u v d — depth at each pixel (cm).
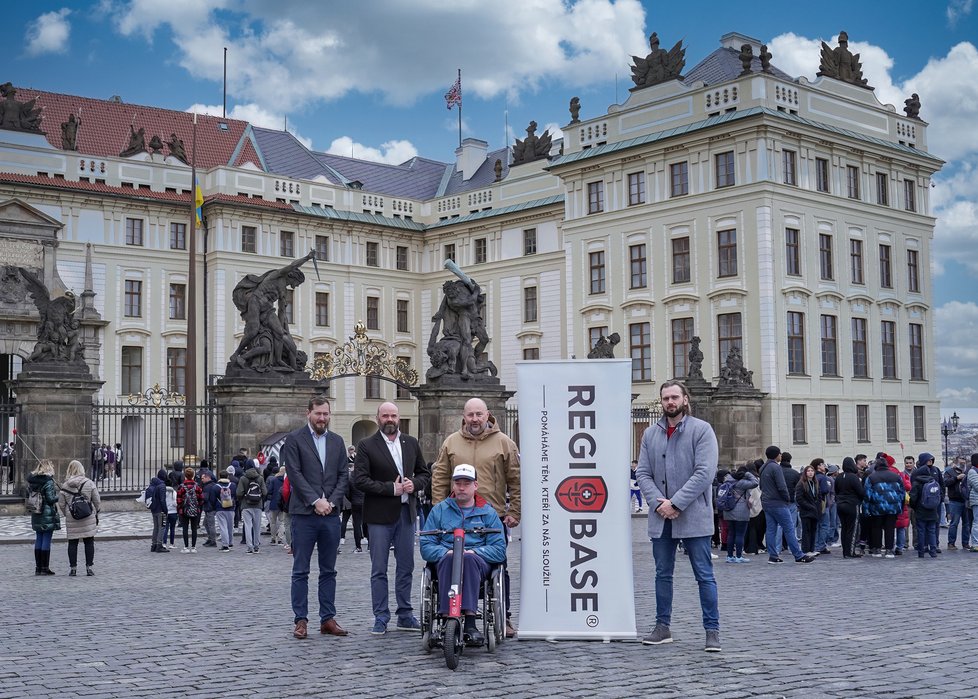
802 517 2500
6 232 6194
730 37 6850
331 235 7556
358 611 1569
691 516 1212
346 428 7475
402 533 1356
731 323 5766
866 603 1634
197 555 2527
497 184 7600
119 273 6762
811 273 5841
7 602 1673
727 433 4997
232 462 3145
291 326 7294
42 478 2084
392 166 8694
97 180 6719
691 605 1599
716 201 5838
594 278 6500
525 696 992
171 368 6950
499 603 1232
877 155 6294
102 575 2084
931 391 6556
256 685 1047
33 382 3388
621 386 1276
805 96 5922
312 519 1320
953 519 2741
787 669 1102
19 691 1028
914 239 6550
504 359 7419
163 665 1147
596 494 1270
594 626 1262
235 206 7012
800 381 5697
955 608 1572
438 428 3928
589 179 6556
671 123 6103
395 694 1006
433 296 7981
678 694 992
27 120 6556
